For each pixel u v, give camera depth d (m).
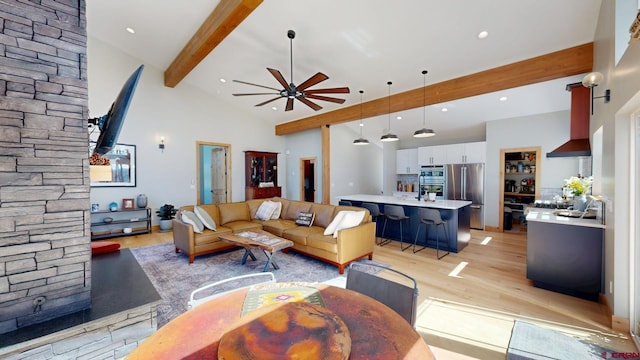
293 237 4.09
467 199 6.32
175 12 3.81
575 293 2.75
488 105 5.38
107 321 1.25
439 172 6.91
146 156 5.81
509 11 2.86
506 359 1.85
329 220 4.34
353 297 1.30
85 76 1.25
